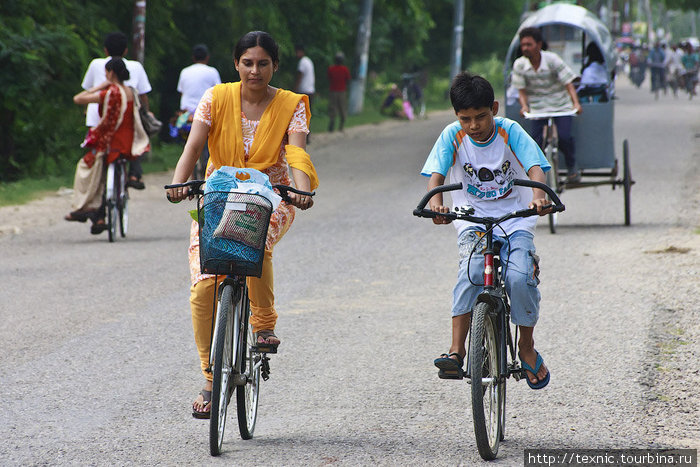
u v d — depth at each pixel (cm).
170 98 7712
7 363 1995
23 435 1578
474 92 1477
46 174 5800
